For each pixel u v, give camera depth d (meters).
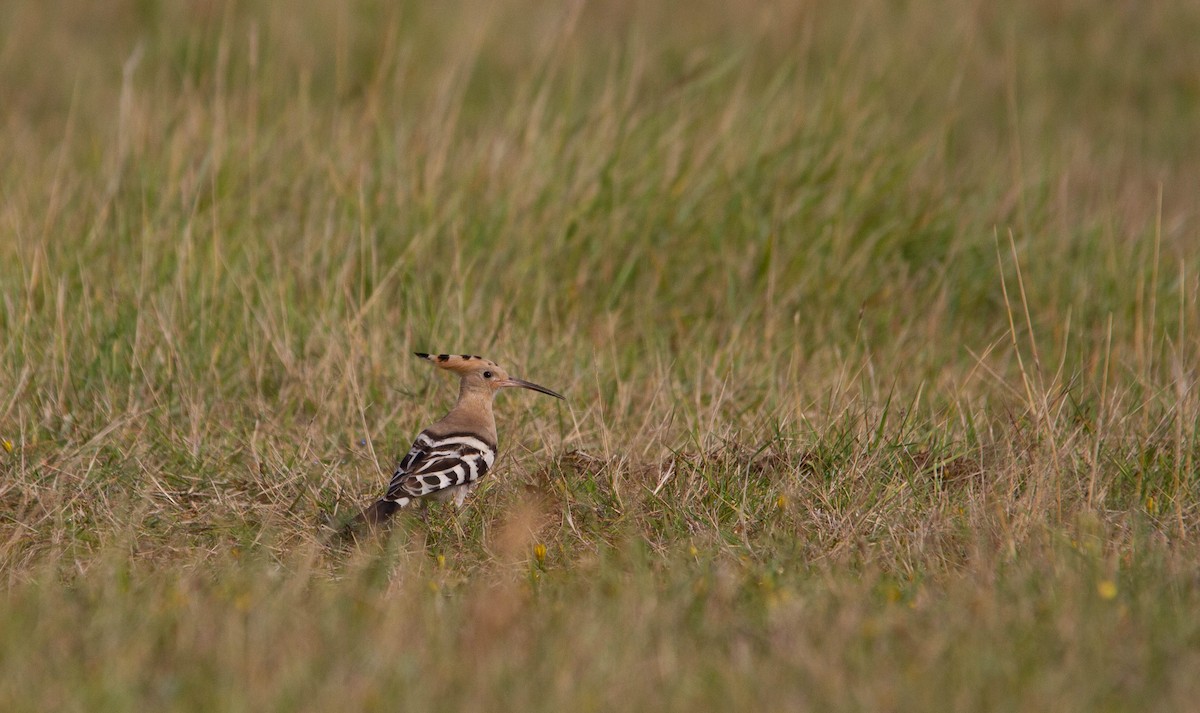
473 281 18.02
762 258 18.89
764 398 15.52
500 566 11.49
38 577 10.93
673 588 10.35
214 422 14.77
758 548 11.73
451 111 21.28
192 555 11.86
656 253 19.06
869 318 18.28
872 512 12.14
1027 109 28.45
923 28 30.67
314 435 14.47
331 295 17.08
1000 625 9.26
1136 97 30.34
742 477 13.16
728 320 18.11
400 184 18.70
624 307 18.47
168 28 28.91
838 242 19.11
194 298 16.38
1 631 9.08
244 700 8.03
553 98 22.91
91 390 15.02
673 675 8.49
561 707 8.02
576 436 14.38
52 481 13.13
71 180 18.89
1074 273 18.70
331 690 8.15
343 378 15.10
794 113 20.97
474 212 18.78
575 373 16.08
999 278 19.05
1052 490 12.30
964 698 8.12
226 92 23.31
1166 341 16.58
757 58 28.09
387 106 22.58
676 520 12.31
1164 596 9.96
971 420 14.30
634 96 21.80
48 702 8.03
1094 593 9.93
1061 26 32.97
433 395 15.30
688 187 19.67
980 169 22.08
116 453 13.78
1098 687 8.34
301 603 10.07
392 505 11.91
